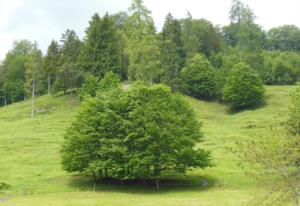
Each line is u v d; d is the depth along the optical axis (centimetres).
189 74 12500
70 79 12100
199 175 6550
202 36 16262
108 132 6212
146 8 11944
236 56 14788
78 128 6462
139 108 6209
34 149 8194
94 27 12556
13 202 4925
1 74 16038
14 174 6694
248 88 11256
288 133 2744
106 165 5928
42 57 14125
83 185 6153
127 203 4747
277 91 12531
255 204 2838
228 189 5703
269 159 2617
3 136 9312
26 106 12119
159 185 6166
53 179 6450
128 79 12675
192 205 4522
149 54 11244
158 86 6619
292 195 2670
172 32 14212
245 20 15825
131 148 6031
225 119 10619
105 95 6725
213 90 12312
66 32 13300
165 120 6194
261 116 10325
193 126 6656
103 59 12212
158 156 5878
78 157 6138
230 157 7356
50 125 10019
